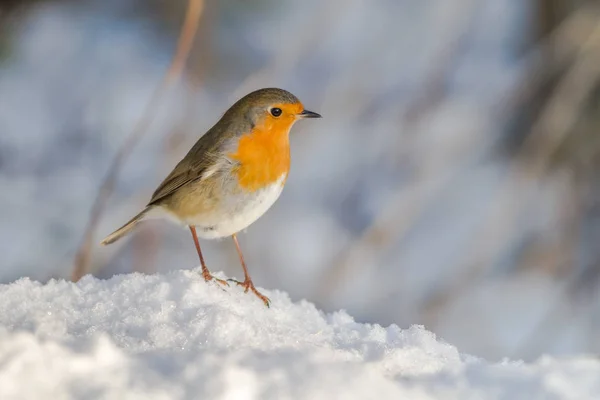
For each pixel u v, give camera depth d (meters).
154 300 5.90
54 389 4.41
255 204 7.84
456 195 15.31
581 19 14.67
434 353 5.69
